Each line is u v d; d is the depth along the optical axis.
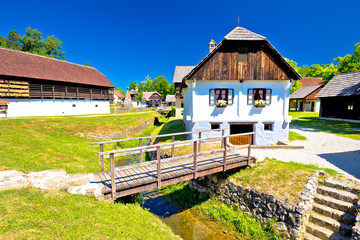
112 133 19.91
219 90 13.88
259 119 13.91
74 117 24.80
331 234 5.92
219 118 13.98
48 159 9.68
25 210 4.37
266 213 7.11
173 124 25.75
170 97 67.75
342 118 22.95
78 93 31.42
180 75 35.81
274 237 6.53
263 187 7.55
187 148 12.85
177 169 7.96
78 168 9.28
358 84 21.12
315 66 53.69
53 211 4.56
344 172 8.21
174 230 7.40
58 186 5.77
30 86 25.11
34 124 17.53
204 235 7.16
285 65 13.24
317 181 7.55
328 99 25.05
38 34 52.56
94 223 4.53
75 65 35.25
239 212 8.05
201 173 7.91
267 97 13.86
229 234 7.16
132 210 6.33
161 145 6.77
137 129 24.72
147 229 5.34
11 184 5.29
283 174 8.05
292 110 43.09
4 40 51.09
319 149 11.82
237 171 9.01
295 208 6.30
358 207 6.05
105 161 12.79
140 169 8.05
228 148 8.45
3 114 22.58
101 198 5.95
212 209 8.57
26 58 27.62
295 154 10.88
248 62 13.32
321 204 6.87
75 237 3.83
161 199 9.77
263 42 13.12
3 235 3.45
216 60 13.29
